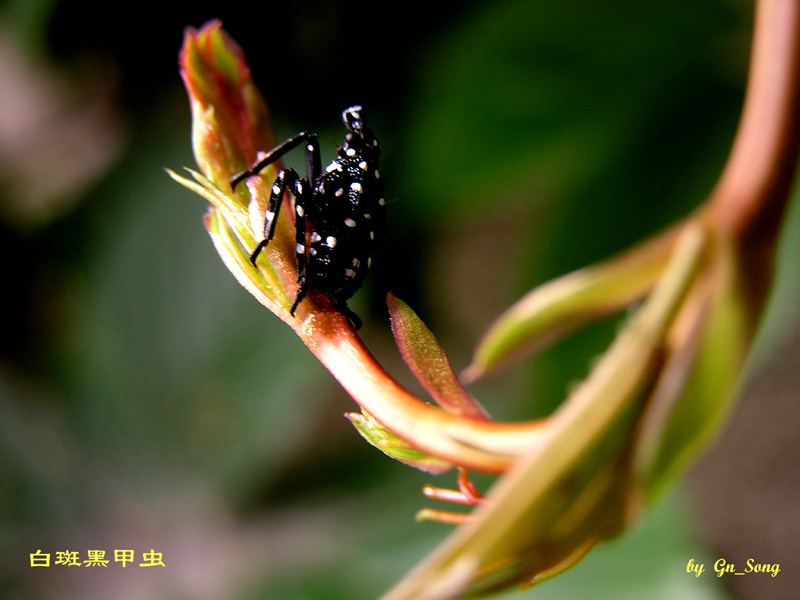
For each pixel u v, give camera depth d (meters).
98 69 0.12
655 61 0.08
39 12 0.08
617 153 0.08
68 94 0.13
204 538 0.09
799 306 0.06
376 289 0.12
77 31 0.11
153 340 0.10
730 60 0.08
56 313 0.11
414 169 0.09
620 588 0.07
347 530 0.09
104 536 0.10
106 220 0.10
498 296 0.12
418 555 0.08
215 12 0.11
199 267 0.10
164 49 0.11
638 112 0.08
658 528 0.07
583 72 0.08
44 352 0.11
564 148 0.08
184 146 0.10
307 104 0.11
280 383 0.09
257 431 0.09
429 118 0.09
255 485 0.10
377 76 0.11
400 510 0.09
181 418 0.10
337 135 0.10
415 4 0.10
